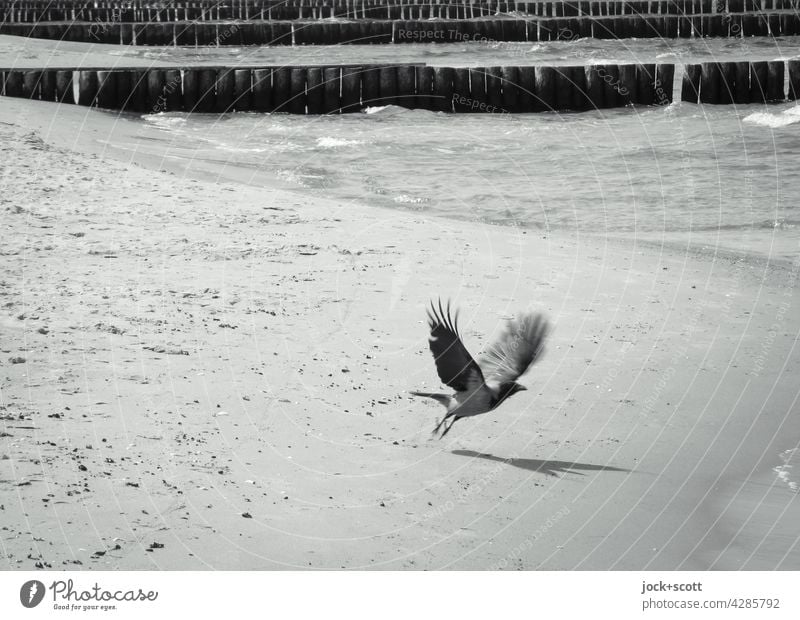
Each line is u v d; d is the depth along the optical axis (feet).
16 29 188.55
